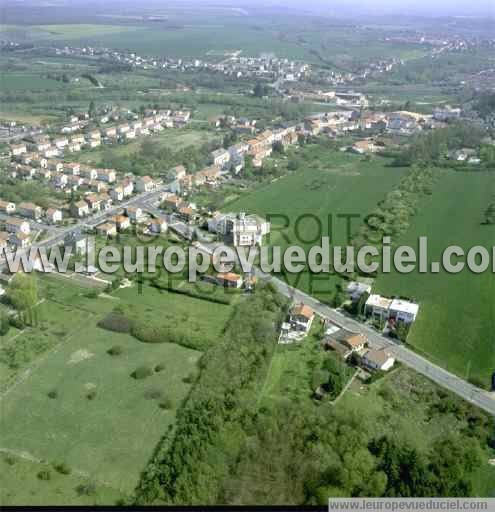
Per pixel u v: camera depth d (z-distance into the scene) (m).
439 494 127.19
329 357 169.25
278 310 193.50
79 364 165.00
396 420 147.25
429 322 191.62
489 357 174.00
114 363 165.88
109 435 140.50
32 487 126.19
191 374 161.50
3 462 132.00
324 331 184.75
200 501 125.25
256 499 126.81
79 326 182.75
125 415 146.62
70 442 138.25
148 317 188.25
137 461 133.38
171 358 169.00
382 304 193.00
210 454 133.62
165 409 149.00
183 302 199.38
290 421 144.12
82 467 131.50
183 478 126.88
